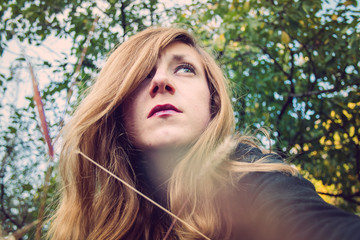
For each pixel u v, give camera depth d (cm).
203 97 111
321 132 354
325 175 333
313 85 318
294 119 360
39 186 221
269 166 81
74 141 128
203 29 321
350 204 360
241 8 313
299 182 70
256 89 367
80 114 128
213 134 104
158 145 99
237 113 329
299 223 57
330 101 325
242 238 82
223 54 321
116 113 124
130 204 112
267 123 336
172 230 102
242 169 84
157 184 115
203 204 93
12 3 274
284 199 64
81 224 124
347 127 326
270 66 361
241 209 81
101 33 292
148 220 110
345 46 289
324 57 306
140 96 109
